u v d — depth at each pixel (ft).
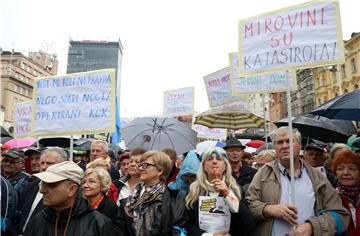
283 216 10.22
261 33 12.76
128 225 11.30
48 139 31.42
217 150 11.00
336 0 11.57
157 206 10.98
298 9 12.11
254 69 12.76
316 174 11.35
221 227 10.32
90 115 16.19
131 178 16.05
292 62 11.97
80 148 28.17
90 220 9.27
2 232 13.21
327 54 11.49
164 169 11.68
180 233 10.55
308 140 21.67
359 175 11.56
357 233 11.14
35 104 17.11
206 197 10.65
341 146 12.99
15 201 13.74
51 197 9.04
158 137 21.80
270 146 24.21
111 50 374.22
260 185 11.43
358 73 124.57
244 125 26.96
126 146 22.29
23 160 18.24
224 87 25.85
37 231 9.29
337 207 10.71
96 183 12.67
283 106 203.92
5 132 31.37
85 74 16.57
